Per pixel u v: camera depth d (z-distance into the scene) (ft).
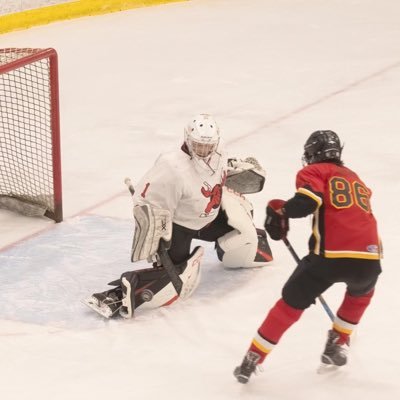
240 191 66.90
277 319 49.37
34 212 78.64
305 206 48.24
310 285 49.14
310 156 51.70
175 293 60.23
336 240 48.62
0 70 71.56
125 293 58.23
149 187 58.49
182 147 59.16
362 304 50.88
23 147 91.09
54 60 75.25
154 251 57.72
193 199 59.00
